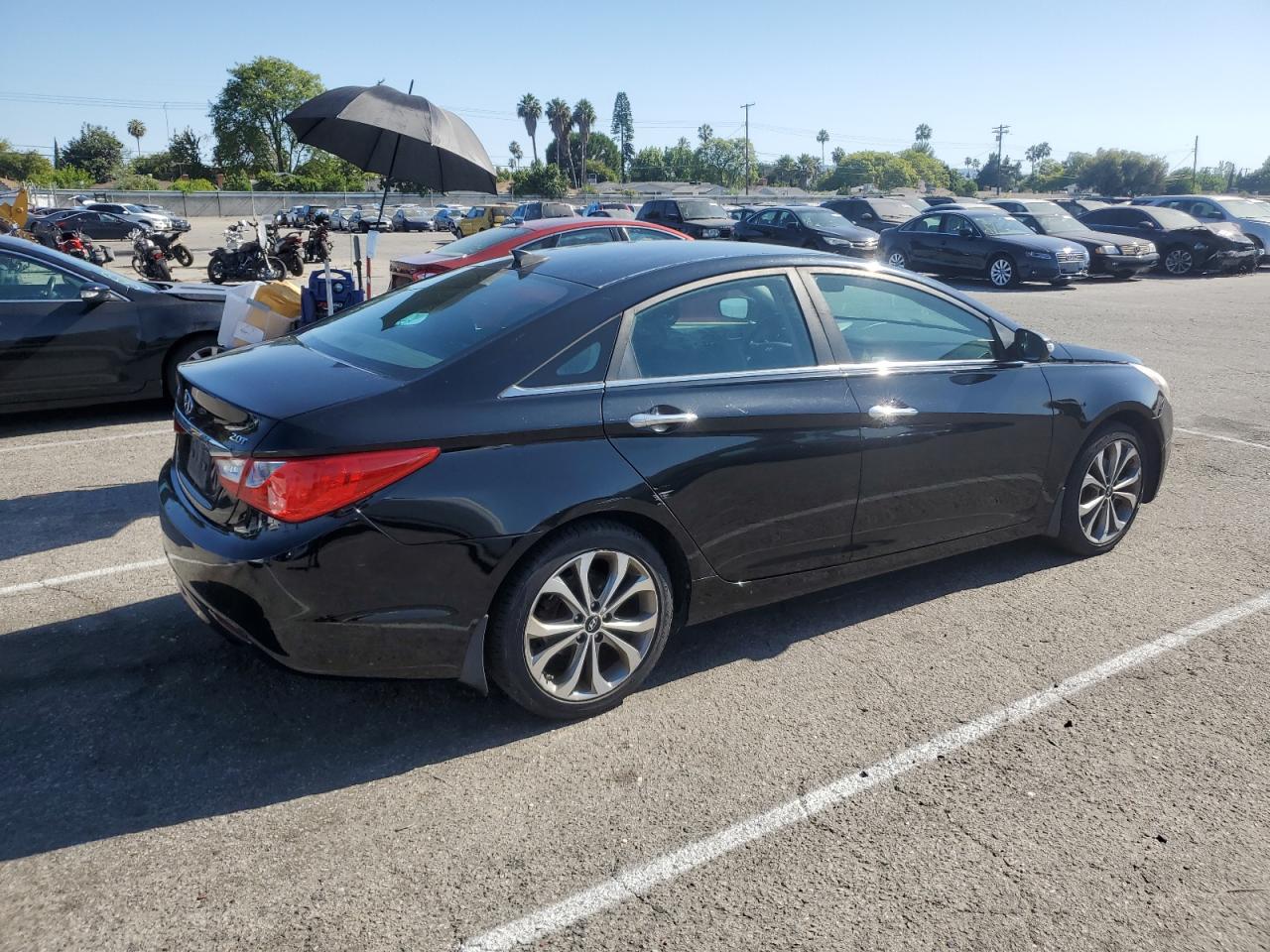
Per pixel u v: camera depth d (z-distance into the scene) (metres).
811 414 3.55
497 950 2.29
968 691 3.53
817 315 3.73
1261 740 3.26
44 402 6.70
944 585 4.48
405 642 2.92
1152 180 104.56
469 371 3.03
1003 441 4.16
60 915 2.36
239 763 2.99
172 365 7.08
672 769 3.03
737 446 3.37
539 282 3.51
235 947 2.28
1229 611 4.24
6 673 3.46
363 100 5.89
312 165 83.50
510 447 2.97
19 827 2.66
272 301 5.42
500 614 3.03
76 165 101.31
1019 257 18.27
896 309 3.98
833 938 2.36
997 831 2.77
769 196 88.19
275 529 2.79
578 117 131.38
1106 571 4.66
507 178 97.38
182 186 80.56
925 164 145.00
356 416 2.84
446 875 2.54
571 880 2.54
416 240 38.00
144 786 2.86
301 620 2.81
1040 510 4.47
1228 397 8.73
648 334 3.33
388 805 2.81
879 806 2.87
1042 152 151.50
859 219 25.50
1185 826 2.81
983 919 2.43
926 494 3.97
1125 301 16.03
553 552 3.05
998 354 4.27
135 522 5.03
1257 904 2.51
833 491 3.67
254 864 2.55
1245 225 23.45
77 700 3.30
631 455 3.16
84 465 6.02
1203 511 5.59
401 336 3.38
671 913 2.42
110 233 35.88
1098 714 3.40
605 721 3.29
